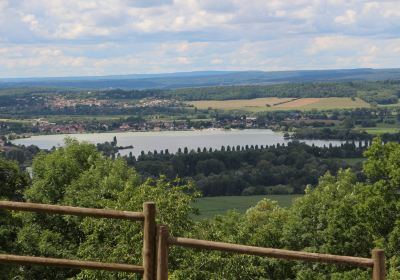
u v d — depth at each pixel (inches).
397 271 1306.6
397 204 1427.2
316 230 1732.3
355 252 1585.9
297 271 1600.6
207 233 1138.0
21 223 1395.2
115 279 1008.2
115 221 1093.1
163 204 1092.5
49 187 1668.3
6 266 1133.1
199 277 1011.9
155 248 278.4
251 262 1165.1
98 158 1855.3
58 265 277.4
